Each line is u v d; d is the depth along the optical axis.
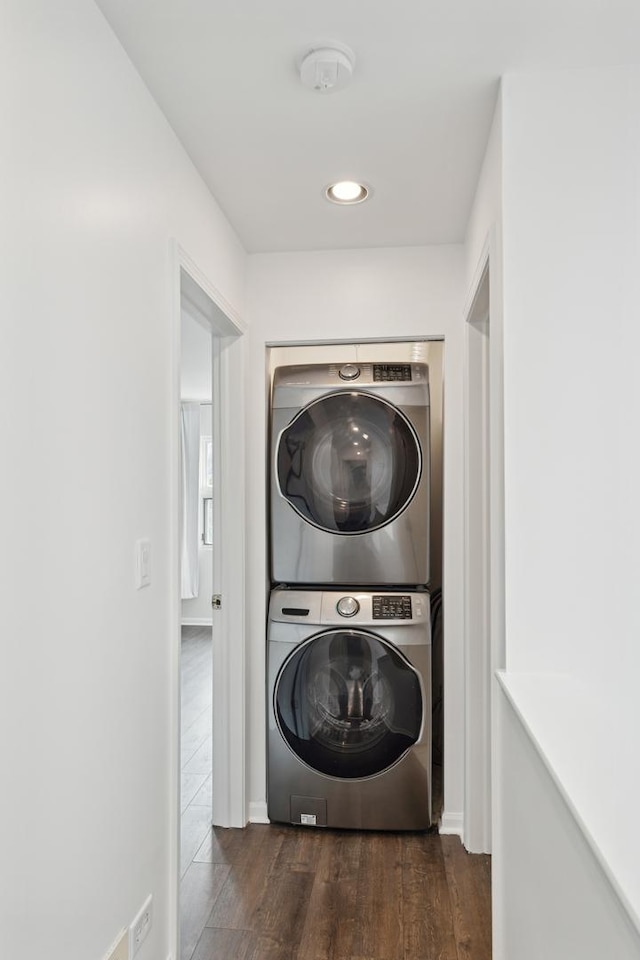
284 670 2.58
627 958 0.73
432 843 2.47
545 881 1.18
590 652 1.53
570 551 1.54
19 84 1.03
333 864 2.32
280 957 1.83
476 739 2.41
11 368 1.01
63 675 1.17
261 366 2.69
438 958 1.83
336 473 2.59
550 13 1.35
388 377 2.57
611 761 1.06
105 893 1.34
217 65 1.51
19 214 1.03
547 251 1.58
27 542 1.05
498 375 1.65
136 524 1.51
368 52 1.47
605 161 1.57
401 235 2.51
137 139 1.53
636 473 1.54
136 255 1.53
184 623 7.07
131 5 1.31
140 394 1.55
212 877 2.23
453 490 2.57
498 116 1.63
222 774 2.61
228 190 2.14
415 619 2.52
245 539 2.63
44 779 1.10
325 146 1.88
